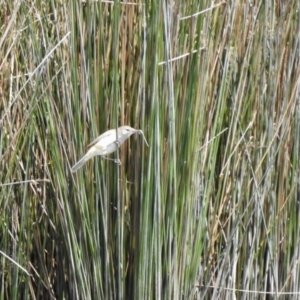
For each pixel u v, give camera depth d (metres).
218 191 12.63
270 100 12.95
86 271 11.99
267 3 12.73
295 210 13.28
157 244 11.38
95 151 10.81
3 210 12.74
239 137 12.92
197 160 11.60
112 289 12.02
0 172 12.98
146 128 11.37
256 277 13.22
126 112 11.89
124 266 11.99
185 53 11.51
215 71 12.32
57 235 12.77
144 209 11.30
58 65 12.52
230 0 12.27
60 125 12.12
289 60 12.98
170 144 11.14
